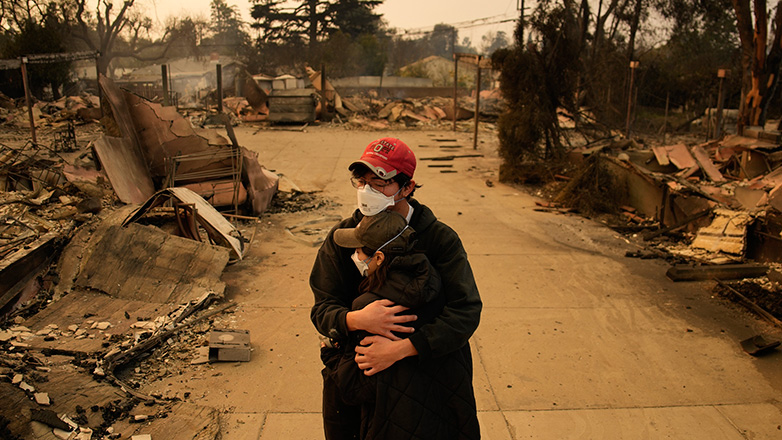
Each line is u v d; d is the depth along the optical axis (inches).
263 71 2202.3
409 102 1111.0
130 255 203.8
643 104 1197.1
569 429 132.2
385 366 69.2
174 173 325.4
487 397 146.3
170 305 188.7
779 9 614.9
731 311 207.0
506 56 498.0
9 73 1017.5
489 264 263.7
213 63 2133.4
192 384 147.5
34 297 187.5
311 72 1120.2
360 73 2405.3
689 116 1125.7
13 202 247.0
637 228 336.2
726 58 1125.1
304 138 796.6
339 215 357.7
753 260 266.1
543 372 159.9
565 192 394.9
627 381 155.4
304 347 171.3
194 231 247.6
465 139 815.1
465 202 415.2
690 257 274.7
